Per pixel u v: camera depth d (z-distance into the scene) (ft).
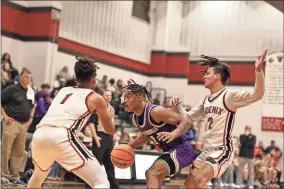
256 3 75.72
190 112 17.17
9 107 29.55
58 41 58.70
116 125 53.93
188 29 79.51
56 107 15.01
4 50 52.70
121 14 71.26
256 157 61.77
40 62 54.49
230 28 77.00
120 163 16.38
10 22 53.52
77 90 15.34
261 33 75.15
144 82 76.54
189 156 16.28
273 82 70.08
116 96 54.85
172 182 49.24
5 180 29.37
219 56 77.20
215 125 16.05
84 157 14.42
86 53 64.64
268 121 70.28
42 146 14.57
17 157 30.12
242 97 15.70
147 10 77.25
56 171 38.52
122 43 71.61
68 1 61.46
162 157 15.97
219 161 15.60
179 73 76.28
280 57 69.87
